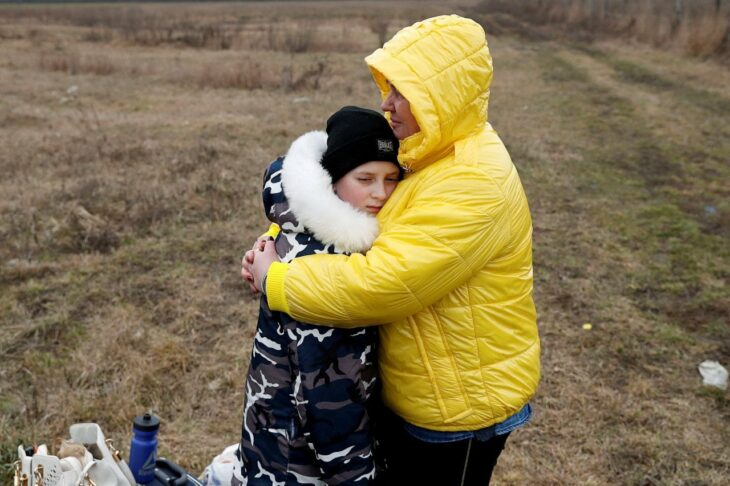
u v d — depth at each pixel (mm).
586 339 5078
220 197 7668
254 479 2145
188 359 4633
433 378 2020
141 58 19953
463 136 1993
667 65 18000
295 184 1948
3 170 8453
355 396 2033
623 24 25188
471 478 2168
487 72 1950
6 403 4059
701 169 9562
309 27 28141
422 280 1861
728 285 6008
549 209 7898
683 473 3707
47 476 2230
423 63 1896
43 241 6383
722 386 4523
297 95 14258
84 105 13148
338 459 2047
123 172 8438
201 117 11922
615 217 7648
